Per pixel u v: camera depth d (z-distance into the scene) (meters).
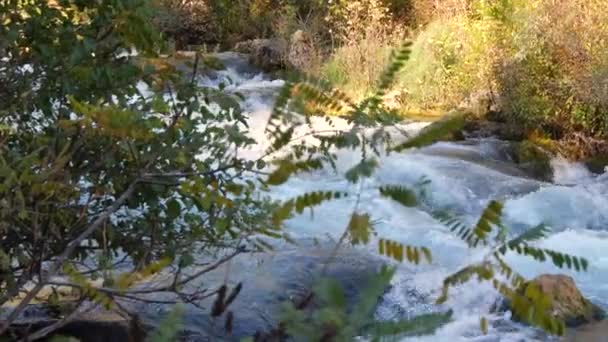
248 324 4.61
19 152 3.71
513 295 1.29
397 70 1.48
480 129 11.63
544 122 11.52
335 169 1.63
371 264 5.34
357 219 1.48
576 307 5.84
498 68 12.04
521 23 12.05
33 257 3.56
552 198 9.09
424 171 9.48
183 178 3.94
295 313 1.15
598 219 8.85
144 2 3.88
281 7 17.11
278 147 1.49
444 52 12.77
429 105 12.62
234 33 17.67
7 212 3.24
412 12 14.90
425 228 7.39
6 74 3.85
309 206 1.49
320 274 1.28
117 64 3.92
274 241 6.18
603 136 11.13
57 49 3.84
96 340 4.10
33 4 3.91
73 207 3.67
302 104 1.43
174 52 4.05
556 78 11.59
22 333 4.02
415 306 5.71
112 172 3.56
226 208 3.74
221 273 5.26
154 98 3.51
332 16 15.59
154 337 1.19
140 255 3.99
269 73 15.41
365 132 1.50
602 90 11.12
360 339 1.14
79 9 3.94
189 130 3.63
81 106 2.61
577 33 11.56
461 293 5.83
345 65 13.08
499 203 1.33
